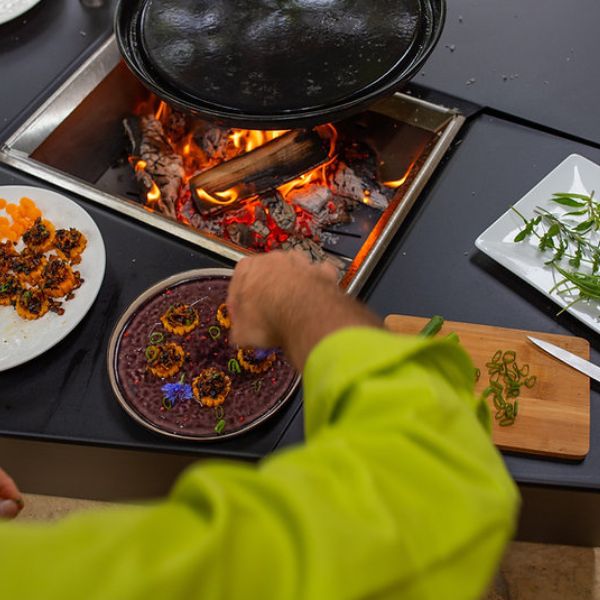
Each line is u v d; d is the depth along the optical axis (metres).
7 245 1.28
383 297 1.23
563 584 1.40
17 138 1.44
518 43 1.53
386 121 1.51
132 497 1.38
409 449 0.41
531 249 1.22
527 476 1.07
